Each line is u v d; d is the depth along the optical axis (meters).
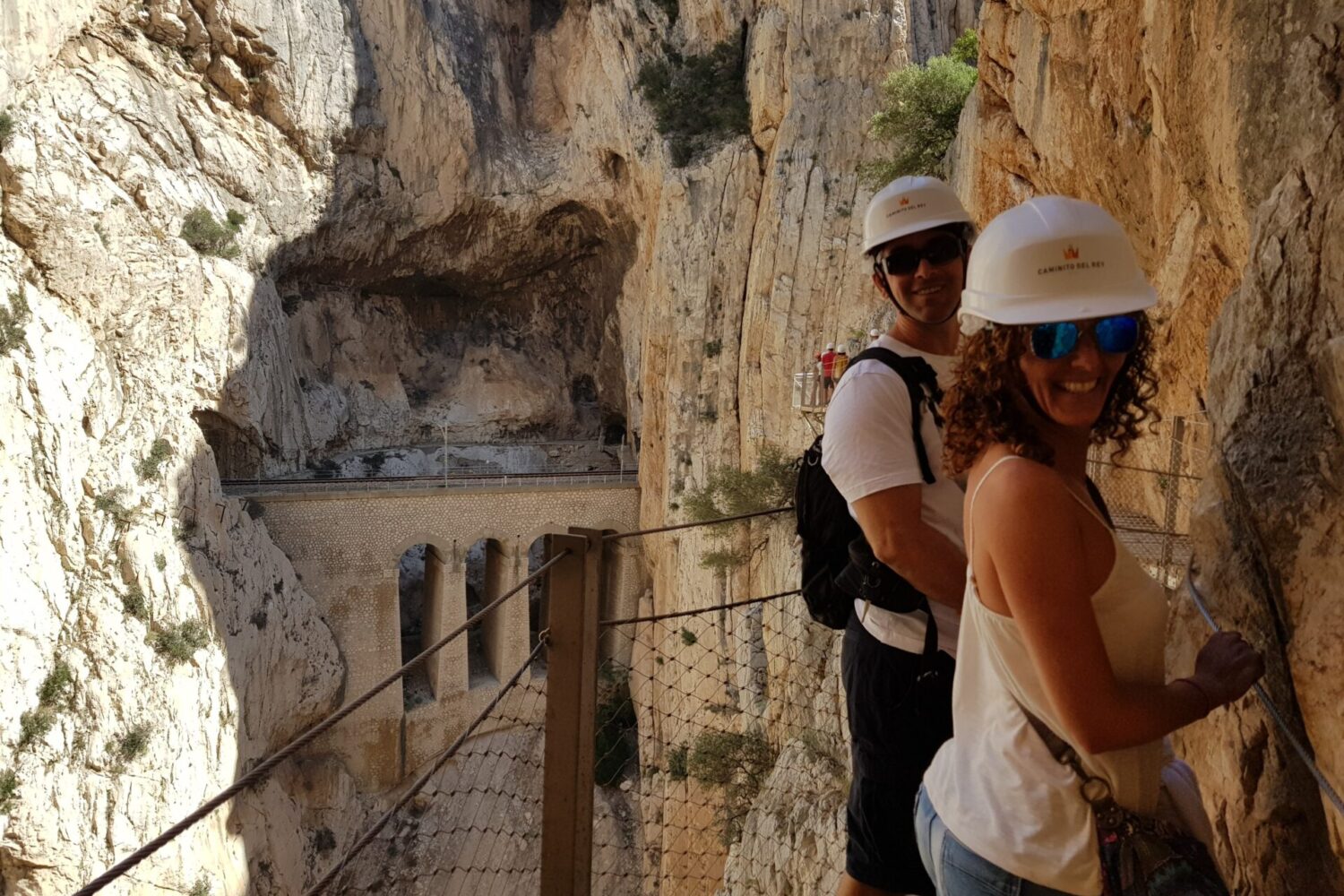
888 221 4.22
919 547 3.74
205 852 33.16
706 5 45.56
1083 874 2.53
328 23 44.84
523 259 54.59
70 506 32.28
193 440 37.50
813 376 19.33
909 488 3.78
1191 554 4.04
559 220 53.12
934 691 4.09
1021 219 2.64
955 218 4.20
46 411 31.91
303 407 46.72
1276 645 3.37
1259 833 3.50
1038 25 15.52
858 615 4.43
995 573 2.52
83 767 30.70
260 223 43.53
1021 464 2.46
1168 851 2.55
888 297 4.39
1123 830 2.54
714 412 42.41
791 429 37.56
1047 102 15.23
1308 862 3.30
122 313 36.50
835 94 39.03
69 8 37.06
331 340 51.25
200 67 41.69
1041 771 2.58
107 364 35.50
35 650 30.27
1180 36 6.98
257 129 43.47
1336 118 3.70
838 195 38.22
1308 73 3.95
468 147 49.50
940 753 3.01
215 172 41.88
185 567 34.75
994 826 2.64
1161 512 9.05
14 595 29.83
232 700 35.25
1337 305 3.42
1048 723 2.57
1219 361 4.14
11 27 34.47
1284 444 3.46
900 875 4.28
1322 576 3.15
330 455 50.16
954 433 2.69
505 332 57.84
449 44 48.97
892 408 3.88
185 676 33.53
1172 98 7.27
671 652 41.22
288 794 38.81
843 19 38.97
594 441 58.28
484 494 43.97
